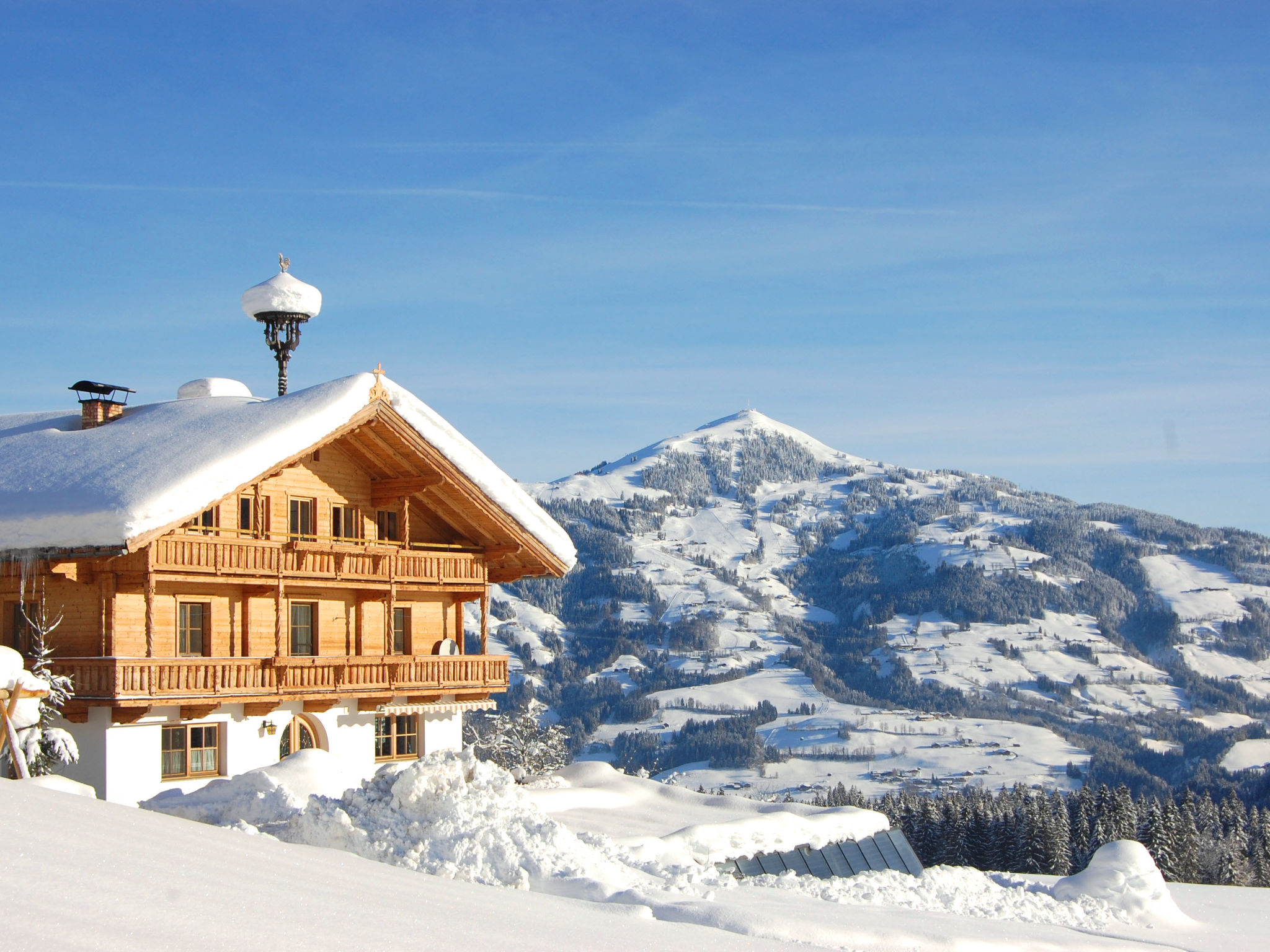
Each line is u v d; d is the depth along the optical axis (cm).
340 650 3716
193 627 3384
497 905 1488
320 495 3638
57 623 3158
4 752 2528
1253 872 12200
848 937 1730
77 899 1079
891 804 16988
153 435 3331
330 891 1350
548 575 4050
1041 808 11669
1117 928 2655
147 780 3167
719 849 2911
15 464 3334
